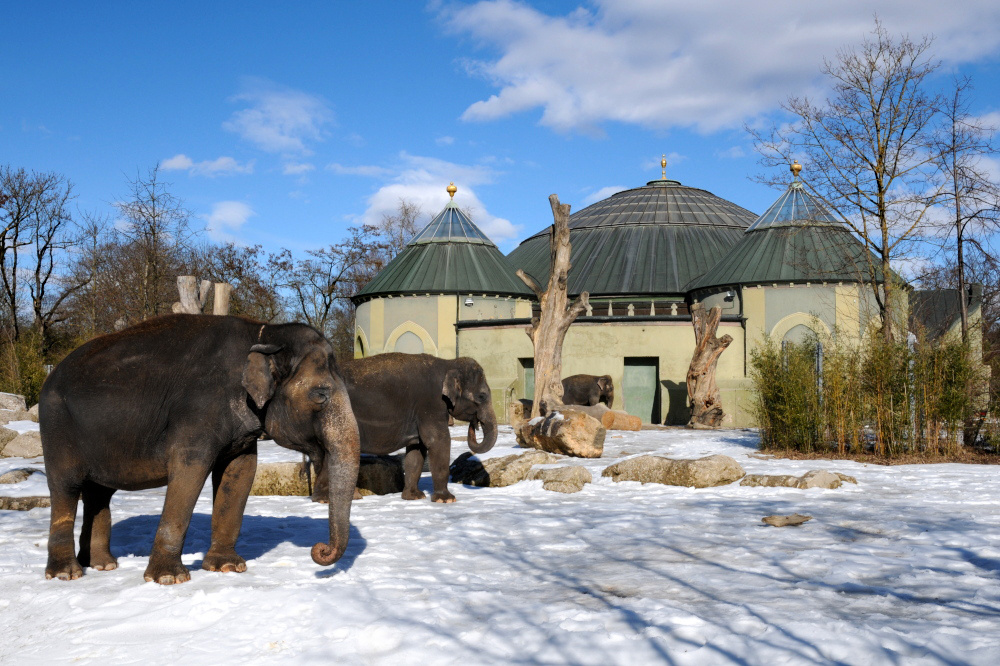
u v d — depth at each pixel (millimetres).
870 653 4508
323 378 6426
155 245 40750
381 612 5461
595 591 6082
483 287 38781
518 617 5344
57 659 4684
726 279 35375
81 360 6598
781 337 33656
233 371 6527
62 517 6621
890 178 21688
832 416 17828
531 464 13344
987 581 6207
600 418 25281
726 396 33375
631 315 36188
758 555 7336
